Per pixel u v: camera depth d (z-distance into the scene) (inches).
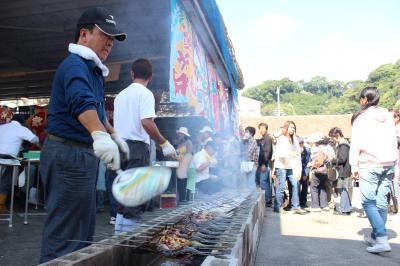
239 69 436.8
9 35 284.2
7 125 205.5
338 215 312.8
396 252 181.6
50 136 90.4
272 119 1400.1
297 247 188.1
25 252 141.9
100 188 266.2
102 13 93.9
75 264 68.6
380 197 186.4
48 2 228.4
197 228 114.4
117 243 88.4
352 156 189.8
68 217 89.6
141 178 74.8
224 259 75.0
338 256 171.2
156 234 103.7
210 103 313.7
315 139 372.5
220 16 259.1
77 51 90.3
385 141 183.3
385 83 2933.1
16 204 292.5
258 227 200.1
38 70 360.8
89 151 91.9
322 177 342.0
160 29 273.9
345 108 3270.2
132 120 141.4
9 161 191.2
